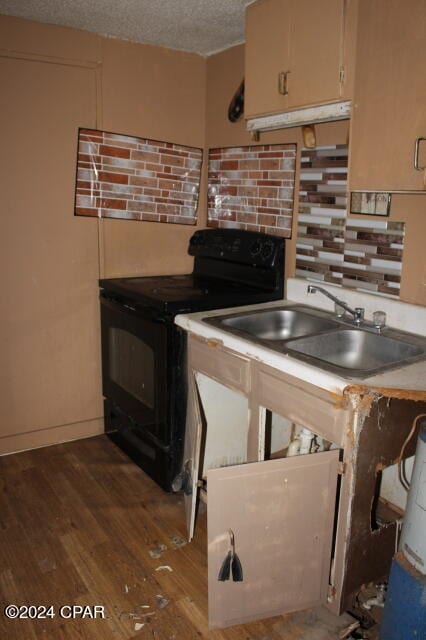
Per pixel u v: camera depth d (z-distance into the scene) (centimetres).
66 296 264
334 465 153
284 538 156
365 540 160
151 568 187
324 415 153
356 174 170
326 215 223
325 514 158
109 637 158
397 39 151
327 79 172
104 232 268
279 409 169
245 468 147
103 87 253
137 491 235
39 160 244
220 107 274
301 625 163
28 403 265
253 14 200
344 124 209
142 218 277
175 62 271
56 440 276
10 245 245
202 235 280
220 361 192
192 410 203
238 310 221
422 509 138
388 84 155
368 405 142
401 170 155
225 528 150
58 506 222
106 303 258
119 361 257
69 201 255
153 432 231
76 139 251
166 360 215
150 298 220
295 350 172
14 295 250
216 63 273
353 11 163
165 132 275
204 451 223
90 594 175
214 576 153
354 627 162
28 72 234
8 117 233
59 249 257
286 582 160
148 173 273
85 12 220
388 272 201
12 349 255
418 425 159
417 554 140
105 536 204
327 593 165
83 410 281
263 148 250
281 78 190
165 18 224
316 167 225
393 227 196
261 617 162
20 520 213
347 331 195
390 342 185
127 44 255
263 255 243
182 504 226
